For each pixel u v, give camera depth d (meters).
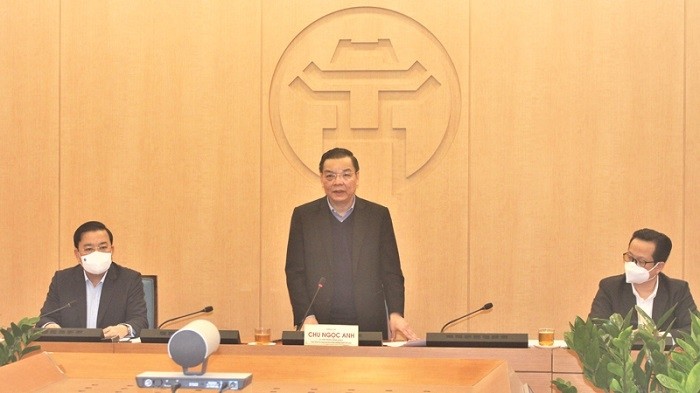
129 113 5.76
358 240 4.45
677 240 5.49
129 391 1.34
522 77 5.58
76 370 1.50
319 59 5.69
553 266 5.57
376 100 5.66
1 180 5.82
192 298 5.74
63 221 5.79
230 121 5.73
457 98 5.64
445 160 5.64
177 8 5.76
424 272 5.63
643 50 5.52
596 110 5.54
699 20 5.48
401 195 5.65
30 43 5.81
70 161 5.79
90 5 5.79
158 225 5.75
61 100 5.79
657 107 5.51
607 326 1.70
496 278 5.60
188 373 1.30
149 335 3.56
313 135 5.69
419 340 3.62
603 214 5.54
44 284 5.80
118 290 4.42
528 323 5.57
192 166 5.74
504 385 1.38
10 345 2.25
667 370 1.45
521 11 5.59
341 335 3.46
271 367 1.51
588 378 1.63
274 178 5.70
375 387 1.40
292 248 4.49
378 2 5.66
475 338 3.45
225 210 5.73
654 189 5.51
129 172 5.77
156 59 5.76
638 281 4.00
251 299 5.71
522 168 5.58
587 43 5.55
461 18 5.62
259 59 5.71
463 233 5.62
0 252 5.83
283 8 5.71
